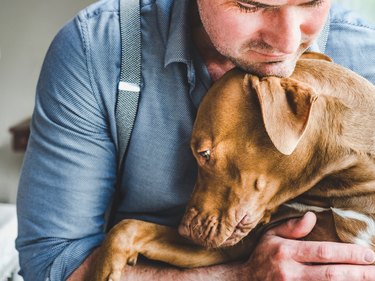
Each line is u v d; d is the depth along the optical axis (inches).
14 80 155.1
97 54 59.7
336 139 53.6
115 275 56.7
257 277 57.0
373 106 54.4
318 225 56.6
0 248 109.5
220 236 54.7
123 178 63.1
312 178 54.6
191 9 59.7
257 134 53.2
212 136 53.9
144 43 60.1
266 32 50.8
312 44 58.1
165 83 59.7
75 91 59.6
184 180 60.9
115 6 62.3
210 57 59.9
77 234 61.1
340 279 54.1
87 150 60.1
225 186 54.6
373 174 54.4
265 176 53.9
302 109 50.5
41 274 60.7
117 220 64.9
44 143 60.8
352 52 63.1
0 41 153.3
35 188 61.0
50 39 152.9
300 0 49.0
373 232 54.7
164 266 59.4
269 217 57.2
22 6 151.6
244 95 53.6
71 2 151.0
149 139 60.4
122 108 59.6
